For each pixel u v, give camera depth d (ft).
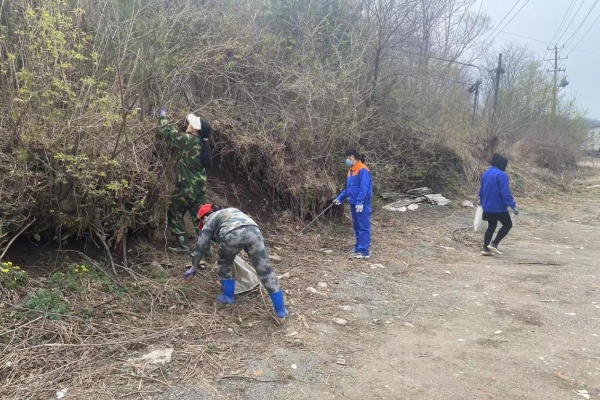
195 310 15.19
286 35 32.42
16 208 14.83
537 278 21.25
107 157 15.58
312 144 27.55
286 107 27.99
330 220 28.07
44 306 13.39
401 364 13.17
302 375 12.26
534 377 12.60
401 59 40.29
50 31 14.85
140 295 15.40
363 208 22.70
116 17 18.79
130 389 10.97
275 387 11.64
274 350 13.41
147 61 20.02
